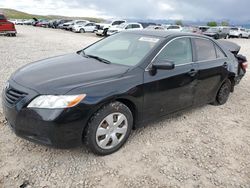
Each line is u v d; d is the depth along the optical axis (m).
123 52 3.92
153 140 3.64
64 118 2.69
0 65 7.50
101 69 3.36
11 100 2.91
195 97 4.39
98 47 4.39
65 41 16.97
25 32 24.47
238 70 5.57
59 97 2.70
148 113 3.58
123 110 3.19
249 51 17.42
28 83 2.95
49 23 41.72
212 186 2.82
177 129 4.06
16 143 3.27
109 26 25.44
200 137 3.88
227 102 5.62
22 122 2.79
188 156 3.33
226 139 3.89
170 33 4.16
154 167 3.05
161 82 3.57
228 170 3.12
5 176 2.69
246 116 4.89
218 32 29.70
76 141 2.87
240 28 35.22
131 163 3.09
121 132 3.27
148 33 4.21
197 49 4.37
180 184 2.80
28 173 2.77
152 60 3.55
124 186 2.71
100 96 2.89
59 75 3.12
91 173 2.86
